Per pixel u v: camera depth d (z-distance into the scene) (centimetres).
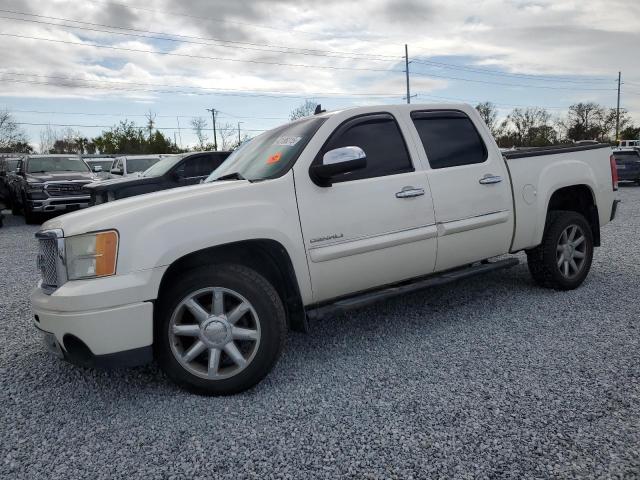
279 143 379
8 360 389
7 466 244
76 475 235
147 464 241
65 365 372
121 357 286
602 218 525
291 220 329
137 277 285
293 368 346
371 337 398
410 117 405
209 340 304
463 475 220
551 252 474
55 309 288
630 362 326
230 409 292
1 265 817
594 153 522
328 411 283
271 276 348
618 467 220
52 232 299
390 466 229
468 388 301
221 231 303
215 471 233
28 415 296
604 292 486
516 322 413
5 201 1805
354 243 353
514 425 257
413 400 290
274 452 246
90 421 285
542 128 7181
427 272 401
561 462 225
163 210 299
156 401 306
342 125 370
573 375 311
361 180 363
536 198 457
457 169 410
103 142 5534
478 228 418
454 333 396
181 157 1061
